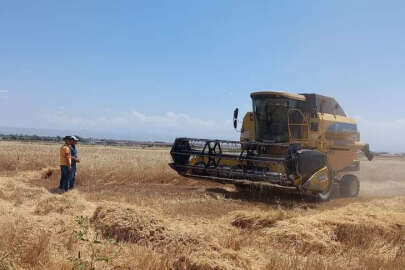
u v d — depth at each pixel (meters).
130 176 16.77
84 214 8.95
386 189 18.52
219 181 13.70
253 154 13.12
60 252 6.04
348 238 7.54
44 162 21.03
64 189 13.37
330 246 7.05
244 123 15.05
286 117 14.05
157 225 7.05
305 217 8.38
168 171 17.14
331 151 14.52
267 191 13.66
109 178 16.62
